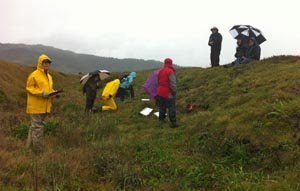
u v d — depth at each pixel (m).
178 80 20.16
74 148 10.09
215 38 20.56
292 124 9.62
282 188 6.98
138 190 7.56
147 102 16.81
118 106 17.19
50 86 10.15
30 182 7.27
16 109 15.90
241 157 9.12
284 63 17.02
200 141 10.58
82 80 15.98
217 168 8.65
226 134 10.19
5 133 11.50
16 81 23.70
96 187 7.47
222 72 18.45
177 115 14.49
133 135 12.02
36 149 9.76
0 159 8.48
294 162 8.27
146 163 9.08
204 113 13.07
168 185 7.71
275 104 10.92
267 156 8.83
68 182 7.50
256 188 7.11
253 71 16.73
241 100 13.08
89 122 13.64
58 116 14.61
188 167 8.84
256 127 9.99
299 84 12.40
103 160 8.73
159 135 11.91
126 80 18.45
